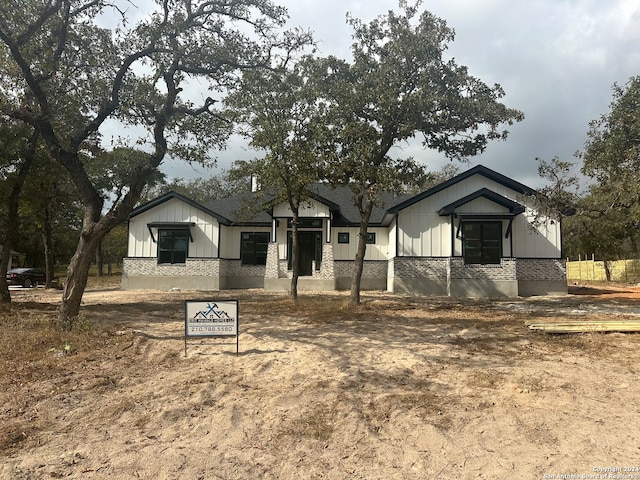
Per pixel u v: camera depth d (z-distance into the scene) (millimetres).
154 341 9195
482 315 13188
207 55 11234
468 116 13930
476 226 20047
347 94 13727
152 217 23312
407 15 13844
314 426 5145
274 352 8359
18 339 8898
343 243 23828
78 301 10383
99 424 5168
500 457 4484
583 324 10336
